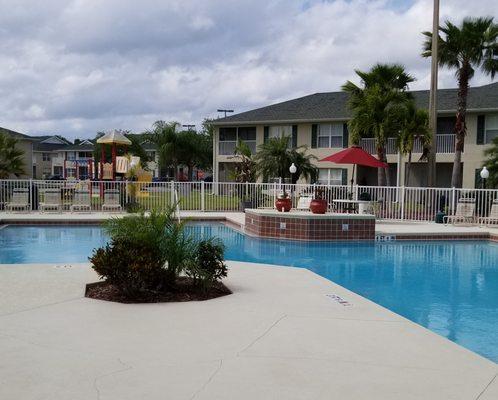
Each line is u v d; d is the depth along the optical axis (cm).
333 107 3200
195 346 441
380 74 2467
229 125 3388
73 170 5400
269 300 626
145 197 2144
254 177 2656
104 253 636
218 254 675
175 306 585
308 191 2114
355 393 346
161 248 650
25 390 341
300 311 573
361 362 409
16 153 2927
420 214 1933
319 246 1359
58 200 1975
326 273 1002
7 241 1390
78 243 1356
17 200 1962
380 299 788
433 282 923
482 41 2275
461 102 2391
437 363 410
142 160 5725
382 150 2369
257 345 447
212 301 614
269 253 1235
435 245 1431
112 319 524
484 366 405
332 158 1703
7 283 700
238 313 558
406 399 337
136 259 615
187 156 5328
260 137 3312
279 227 1437
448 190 1905
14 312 547
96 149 5784
